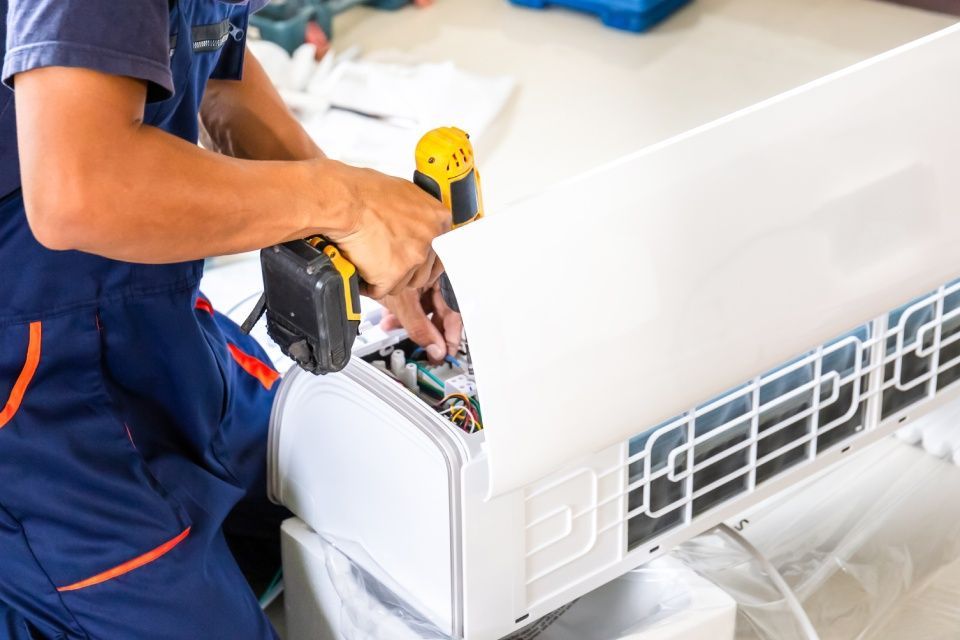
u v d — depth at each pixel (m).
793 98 1.07
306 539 1.26
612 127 2.56
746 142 1.04
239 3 1.05
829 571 1.46
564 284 0.95
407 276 1.06
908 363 1.37
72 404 1.11
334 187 0.96
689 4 3.12
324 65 2.76
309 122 2.57
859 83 1.10
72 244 0.86
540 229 0.93
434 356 1.25
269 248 0.98
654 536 1.18
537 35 2.99
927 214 1.19
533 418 0.96
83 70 0.83
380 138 2.51
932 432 1.63
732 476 1.22
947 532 1.52
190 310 1.19
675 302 1.02
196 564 1.15
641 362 1.02
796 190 1.07
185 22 1.03
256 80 1.31
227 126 1.31
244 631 1.17
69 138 0.83
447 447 1.01
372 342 1.25
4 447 1.08
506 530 1.05
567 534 1.10
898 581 1.45
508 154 2.47
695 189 1.01
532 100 2.68
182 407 1.23
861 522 1.53
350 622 1.18
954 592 1.45
